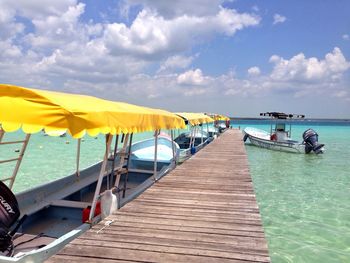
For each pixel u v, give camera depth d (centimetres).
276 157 2195
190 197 747
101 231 518
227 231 530
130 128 511
